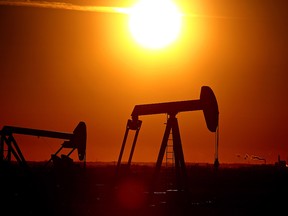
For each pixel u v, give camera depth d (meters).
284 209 75.62
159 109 71.00
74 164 81.19
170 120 69.62
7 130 79.00
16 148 77.88
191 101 69.12
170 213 68.75
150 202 70.25
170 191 69.62
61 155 82.06
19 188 74.50
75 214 68.19
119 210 71.06
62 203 72.81
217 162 70.44
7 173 75.50
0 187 74.12
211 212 72.00
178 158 69.06
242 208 76.31
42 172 82.12
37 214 66.81
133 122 79.00
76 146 89.81
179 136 69.31
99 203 77.19
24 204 71.06
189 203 69.06
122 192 79.69
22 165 76.12
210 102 67.75
